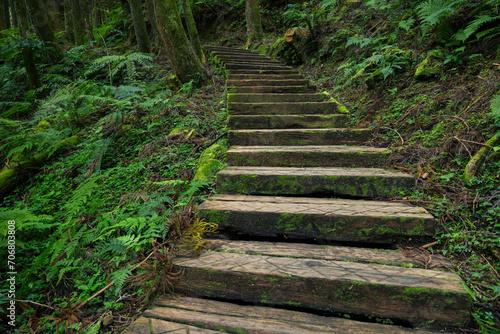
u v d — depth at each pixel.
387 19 5.32
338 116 3.65
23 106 5.62
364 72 4.45
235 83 5.29
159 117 4.24
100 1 17.06
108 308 1.67
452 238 1.83
